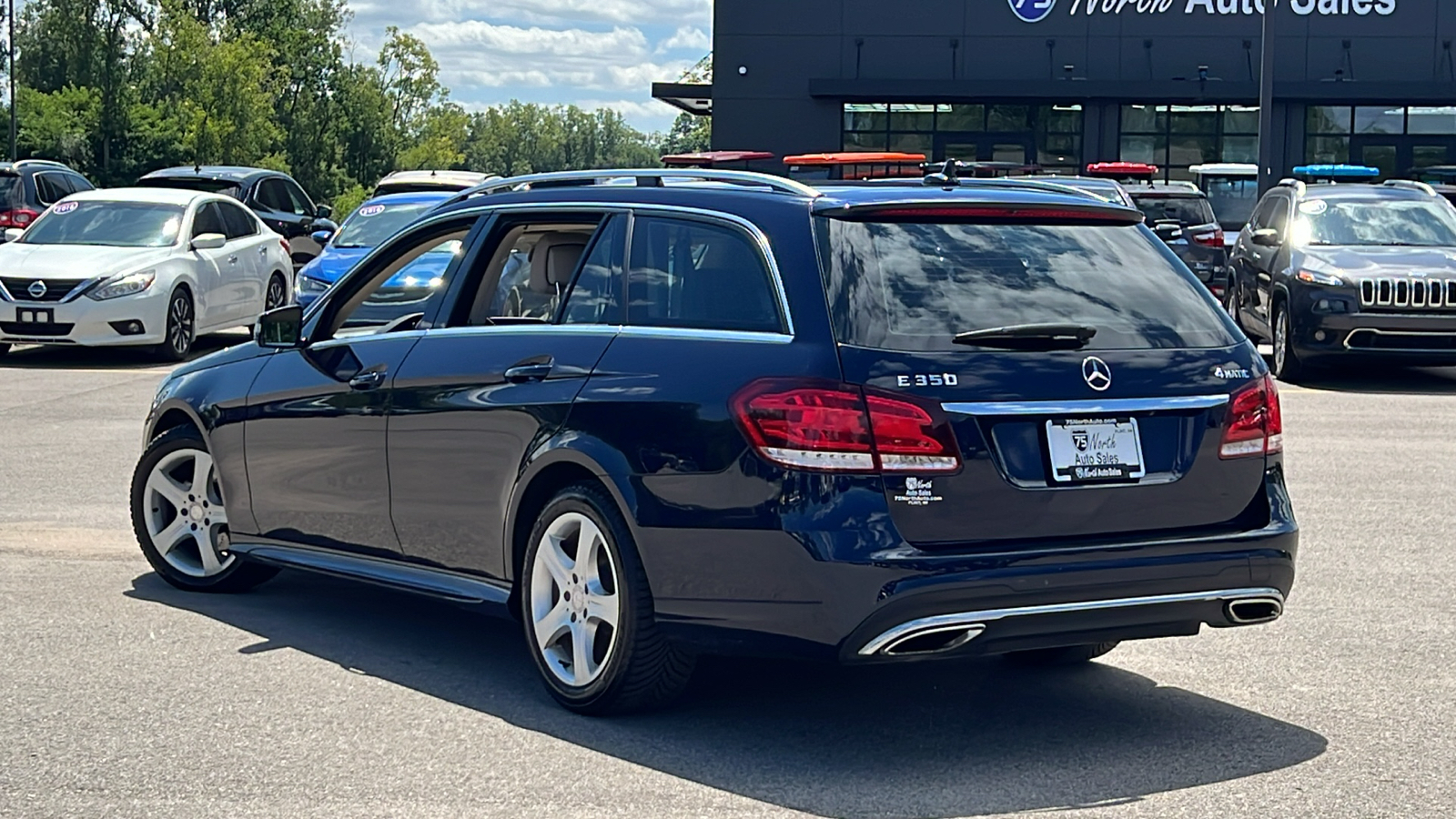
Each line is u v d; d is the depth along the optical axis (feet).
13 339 57.21
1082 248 17.38
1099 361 16.29
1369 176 69.72
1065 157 131.44
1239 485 17.01
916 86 128.67
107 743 16.66
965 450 15.66
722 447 16.07
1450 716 17.92
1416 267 52.70
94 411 44.27
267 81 272.51
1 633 21.18
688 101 148.87
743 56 132.77
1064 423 16.11
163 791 15.20
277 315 21.86
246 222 67.72
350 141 353.92
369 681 19.13
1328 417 45.37
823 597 15.48
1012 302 16.40
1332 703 18.45
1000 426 15.88
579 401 17.48
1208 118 130.21
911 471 15.52
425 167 371.56
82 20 257.75
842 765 16.14
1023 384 15.92
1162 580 16.26
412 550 20.04
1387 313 52.16
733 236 17.11
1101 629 16.26
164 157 257.14
